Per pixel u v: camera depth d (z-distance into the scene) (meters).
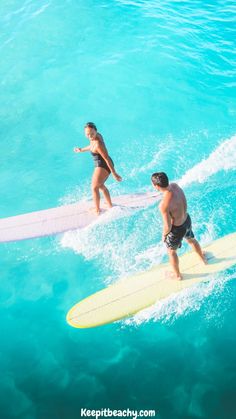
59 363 6.41
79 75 11.70
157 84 11.34
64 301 7.23
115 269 7.57
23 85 11.52
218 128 10.27
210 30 12.74
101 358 6.43
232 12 13.38
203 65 11.74
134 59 12.00
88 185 9.31
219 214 8.33
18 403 5.96
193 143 9.95
